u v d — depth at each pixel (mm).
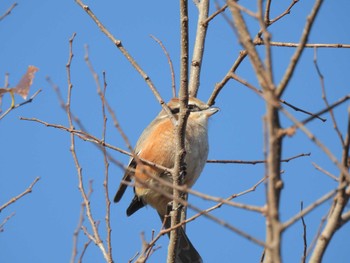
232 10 7043
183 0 10766
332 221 7168
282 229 6211
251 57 6754
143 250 9781
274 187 6320
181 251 13773
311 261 7113
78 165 11422
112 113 8656
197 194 7148
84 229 10719
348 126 7191
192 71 14539
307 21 6645
